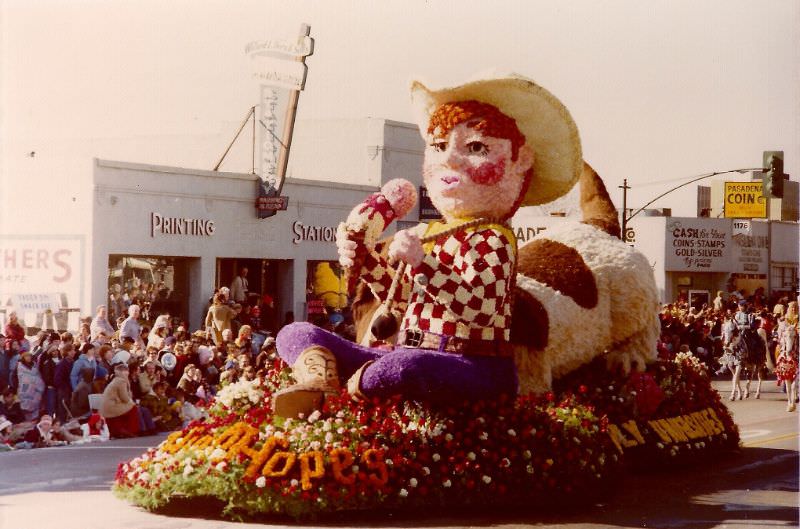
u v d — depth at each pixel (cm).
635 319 1173
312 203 2888
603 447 1027
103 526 862
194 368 1730
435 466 923
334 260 2966
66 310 2306
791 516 961
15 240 2339
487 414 959
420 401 944
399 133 3297
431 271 923
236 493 879
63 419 1548
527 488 951
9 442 1426
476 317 932
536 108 982
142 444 1470
